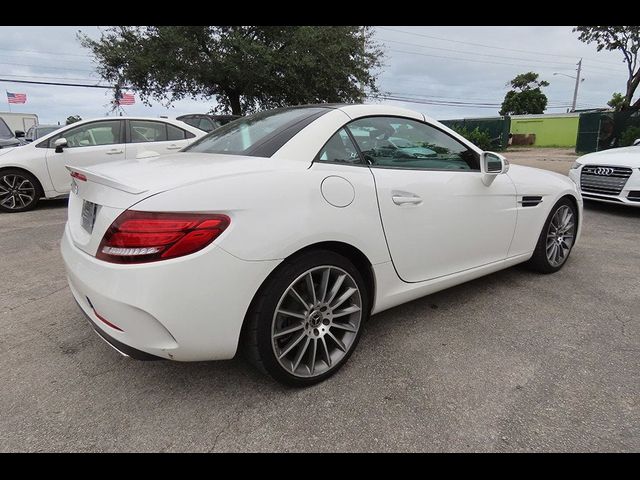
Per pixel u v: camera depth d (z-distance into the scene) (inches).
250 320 75.8
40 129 486.3
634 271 150.1
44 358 95.2
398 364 93.0
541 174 139.9
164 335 68.4
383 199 90.0
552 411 78.0
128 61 617.3
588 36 775.7
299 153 83.4
